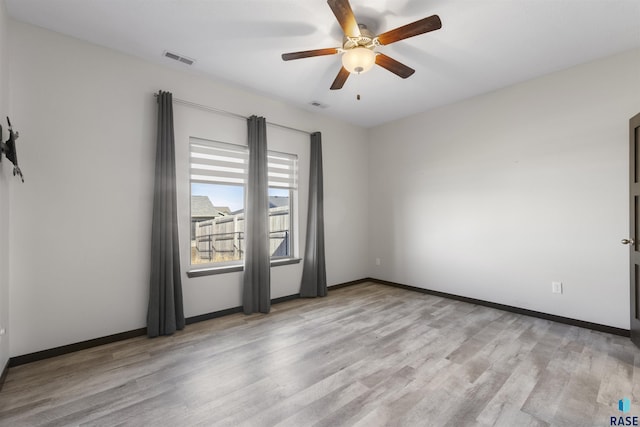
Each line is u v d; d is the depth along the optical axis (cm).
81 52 256
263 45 267
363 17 228
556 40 257
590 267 293
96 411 171
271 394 187
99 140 263
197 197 342
